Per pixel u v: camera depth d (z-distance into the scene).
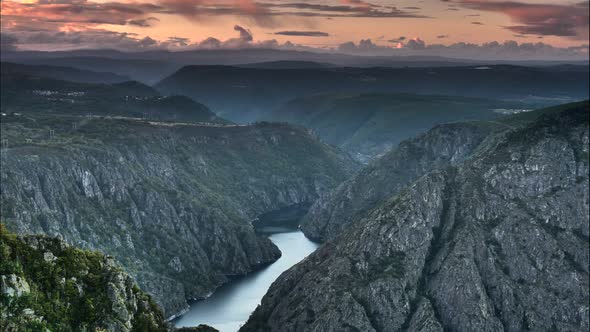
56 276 171.75
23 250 171.50
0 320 154.88
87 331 168.12
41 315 161.75
